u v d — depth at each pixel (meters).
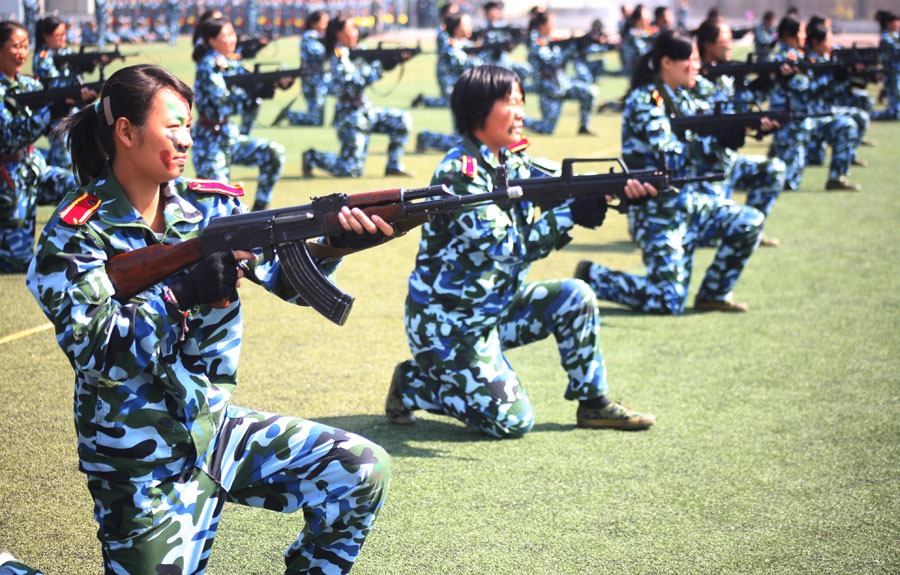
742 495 3.76
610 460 4.09
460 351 4.18
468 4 48.56
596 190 4.05
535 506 3.67
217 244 2.36
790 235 8.79
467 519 3.57
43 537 3.41
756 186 7.87
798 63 10.26
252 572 3.18
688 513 3.62
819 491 3.80
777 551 3.33
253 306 6.51
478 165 3.97
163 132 2.33
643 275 6.99
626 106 5.96
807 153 12.98
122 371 2.24
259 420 2.60
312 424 2.61
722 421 4.53
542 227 3.99
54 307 2.23
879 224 9.20
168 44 35.25
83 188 2.39
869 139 15.30
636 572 3.19
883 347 5.65
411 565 3.23
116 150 2.35
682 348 5.64
